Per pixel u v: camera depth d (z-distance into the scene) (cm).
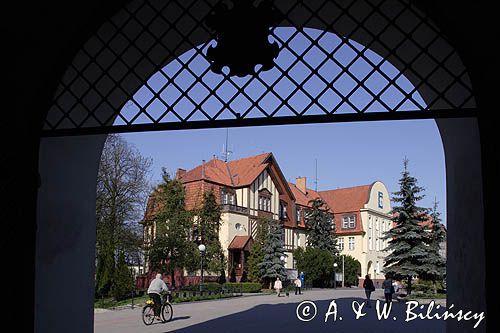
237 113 466
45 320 570
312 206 5806
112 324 1641
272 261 4325
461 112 421
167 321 1741
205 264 3712
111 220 3027
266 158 5212
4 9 510
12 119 504
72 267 627
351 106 449
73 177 627
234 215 4678
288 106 459
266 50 461
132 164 3142
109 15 503
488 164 412
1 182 498
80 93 565
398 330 1491
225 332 1439
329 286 5144
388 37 545
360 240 6412
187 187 4712
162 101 482
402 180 3136
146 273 3731
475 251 508
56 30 507
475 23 427
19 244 492
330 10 549
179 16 543
